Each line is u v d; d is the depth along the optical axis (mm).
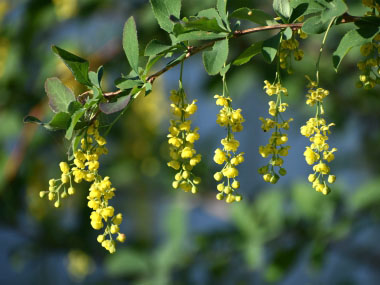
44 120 1246
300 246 1186
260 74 1323
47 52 1460
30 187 1467
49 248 1524
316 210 1229
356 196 1203
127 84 820
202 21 818
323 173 834
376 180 1215
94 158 830
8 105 1419
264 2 1202
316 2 831
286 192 1347
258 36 1232
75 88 1034
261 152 839
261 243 1221
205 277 1315
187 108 830
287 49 850
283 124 838
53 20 1478
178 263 1317
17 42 1454
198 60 1489
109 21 1486
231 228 1298
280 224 1233
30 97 1422
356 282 1454
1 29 1461
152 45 824
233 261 1292
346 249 1353
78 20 1479
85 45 1498
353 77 1362
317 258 1169
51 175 1505
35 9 1436
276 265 1174
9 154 1387
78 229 1545
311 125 837
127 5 1437
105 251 1557
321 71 1336
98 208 836
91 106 814
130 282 1459
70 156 832
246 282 1314
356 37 826
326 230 1202
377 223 1262
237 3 1095
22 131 1372
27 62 1453
